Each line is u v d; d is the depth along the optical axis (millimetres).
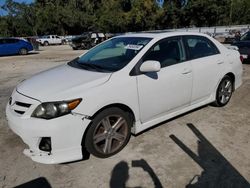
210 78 4418
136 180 2820
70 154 2936
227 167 3018
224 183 2748
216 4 41094
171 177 2857
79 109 2873
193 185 2727
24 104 2963
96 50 4234
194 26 44125
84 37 23703
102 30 49719
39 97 2900
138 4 46312
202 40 4426
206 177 2848
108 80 3150
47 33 53719
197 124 4172
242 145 3502
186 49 4078
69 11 51469
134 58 3457
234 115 4531
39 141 2859
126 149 3439
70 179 2867
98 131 3152
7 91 6684
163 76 3631
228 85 4914
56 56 16984
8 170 3039
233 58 4910
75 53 19281
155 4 46719
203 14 41531
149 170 2988
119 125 3299
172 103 3877
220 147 3455
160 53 3730
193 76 4055
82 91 2939
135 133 3555
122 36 4273
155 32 4223
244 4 45156
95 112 2998
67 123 2820
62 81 3203
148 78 3463
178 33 4102
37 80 3416
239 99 5414
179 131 3930
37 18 54438
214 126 4094
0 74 9547
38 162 2986
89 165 3109
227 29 29781
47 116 2791
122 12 49281
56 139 2809
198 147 3463
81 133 2941
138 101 3400
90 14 55938
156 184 2750
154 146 3504
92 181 2822
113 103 3143
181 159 3195
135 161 3170
